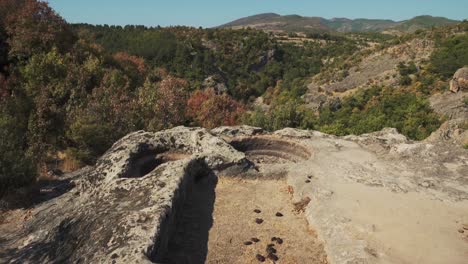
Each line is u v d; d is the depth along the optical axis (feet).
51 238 28.04
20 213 36.24
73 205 33.30
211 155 37.81
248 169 38.40
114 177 34.06
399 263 23.12
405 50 277.03
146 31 341.00
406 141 45.60
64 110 64.08
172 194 27.71
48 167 51.37
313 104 249.96
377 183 34.12
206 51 347.97
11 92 70.28
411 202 30.71
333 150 43.06
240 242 27.25
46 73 74.13
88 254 22.25
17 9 91.04
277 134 47.37
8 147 42.55
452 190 33.04
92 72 86.12
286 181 38.11
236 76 353.72
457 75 163.53
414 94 187.83
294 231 28.96
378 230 26.61
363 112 160.15
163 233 24.12
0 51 84.17
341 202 30.48
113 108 63.31
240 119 90.94
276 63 383.65
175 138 41.55
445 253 24.29
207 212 31.37
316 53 415.23
